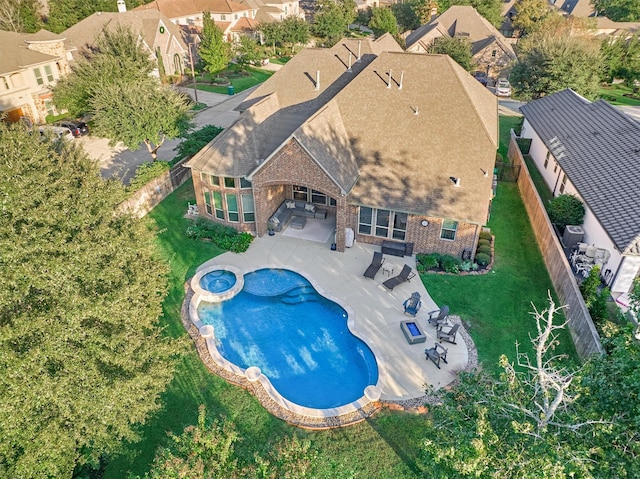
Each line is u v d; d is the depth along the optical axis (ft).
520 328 74.49
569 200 95.20
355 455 55.67
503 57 216.95
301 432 58.75
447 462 37.32
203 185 98.94
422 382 65.46
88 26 202.59
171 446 48.11
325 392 65.46
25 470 41.91
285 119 107.45
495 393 42.32
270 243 97.66
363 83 101.45
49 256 44.91
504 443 36.50
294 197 109.29
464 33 234.58
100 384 45.96
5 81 147.43
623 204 82.12
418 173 91.15
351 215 94.38
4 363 40.47
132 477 44.83
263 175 92.02
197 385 65.57
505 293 82.28
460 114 93.20
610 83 225.15
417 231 91.09
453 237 89.40
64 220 48.49
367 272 86.33
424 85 97.76
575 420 36.04
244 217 98.68
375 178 92.63
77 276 47.11
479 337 73.10
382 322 76.48
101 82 120.88
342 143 94.63
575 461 31.40
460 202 86.63
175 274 88.48
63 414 44.75
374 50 122.31
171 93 116.26
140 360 50.08
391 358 69.56
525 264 89.86
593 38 215.72
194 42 242.99
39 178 48.52
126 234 54.34
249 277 88.02
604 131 108.68
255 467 42.24
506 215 107.34
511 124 165.99
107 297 47.14
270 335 75.31
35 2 263.90
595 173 95.25
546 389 36.88
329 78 113.19
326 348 72.64
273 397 63.36
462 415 41.01
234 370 67.51
